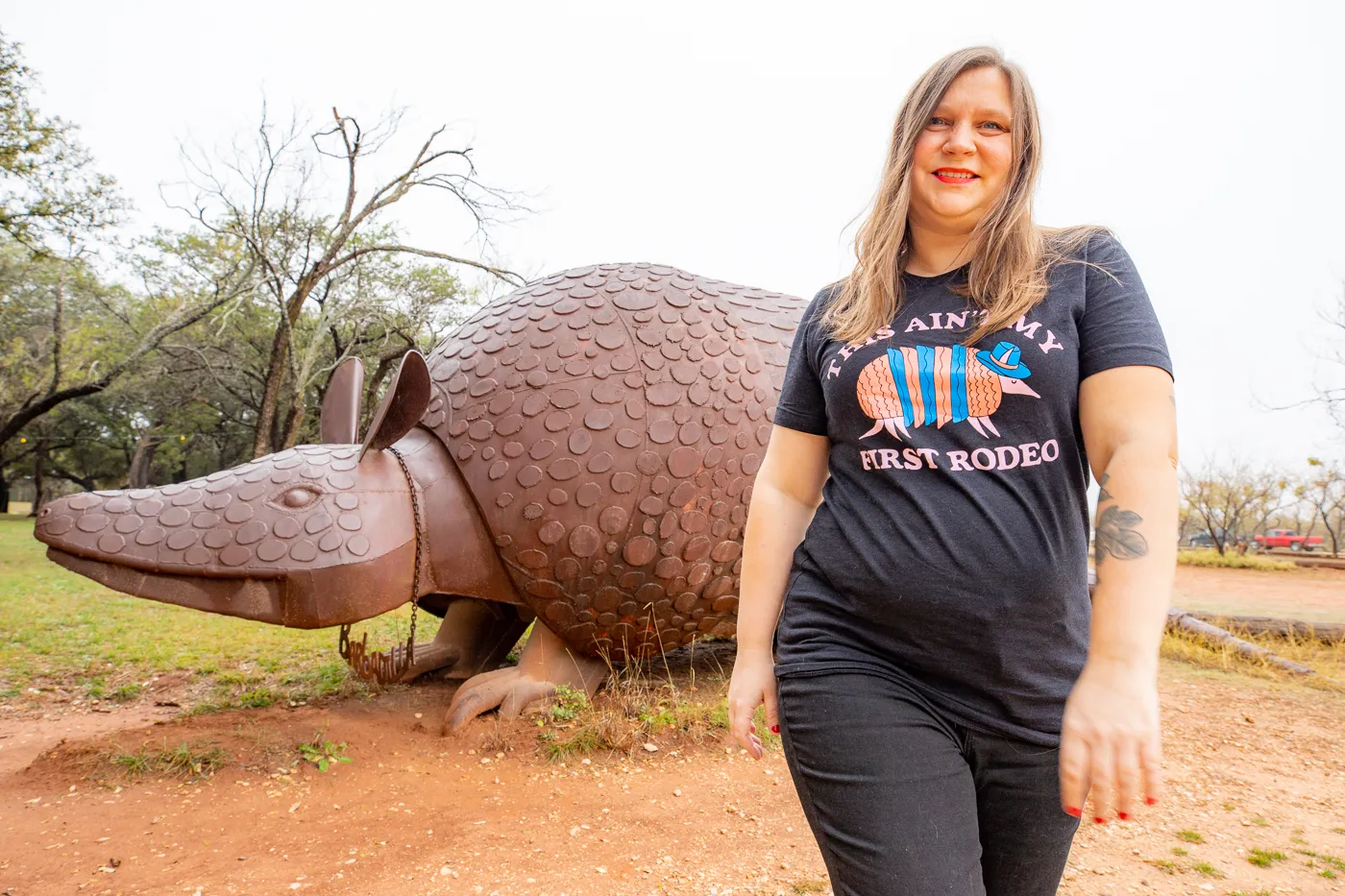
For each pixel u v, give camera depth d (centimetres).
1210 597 1202
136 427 3291
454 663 557
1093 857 305
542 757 402
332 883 276
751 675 151
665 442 438
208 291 1850
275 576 378
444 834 315
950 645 126
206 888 272
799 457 159
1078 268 130
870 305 142
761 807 347
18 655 648
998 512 124
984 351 128
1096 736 104
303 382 1631
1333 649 769
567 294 474
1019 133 137
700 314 475
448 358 475
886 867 115
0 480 3581
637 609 454
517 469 427
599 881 279
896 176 143
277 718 454
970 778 127
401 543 408
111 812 332
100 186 1302
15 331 2312
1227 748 453
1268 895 279
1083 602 130
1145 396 118
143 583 374
